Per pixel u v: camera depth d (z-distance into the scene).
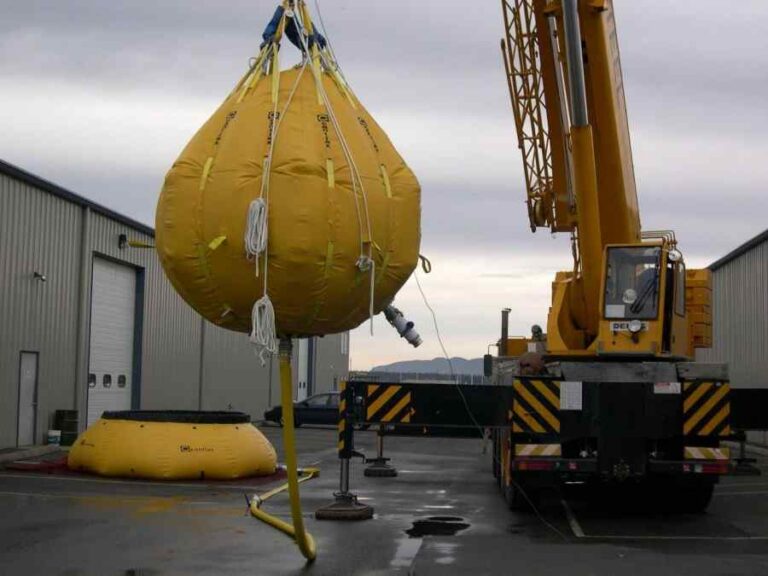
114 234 26.55
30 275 21.84
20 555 9.22
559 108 13.79
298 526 8.35
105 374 26.84
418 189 7.54
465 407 12.20
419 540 10.38
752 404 13.25
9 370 20.95
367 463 20.39
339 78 7.69
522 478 12.37
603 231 13.47
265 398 42.47
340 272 6.98
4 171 20.61
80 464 16.16
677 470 11.82
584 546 10.04
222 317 7.27
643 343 12.57
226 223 6.91
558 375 12.16
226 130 7.18
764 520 12.30
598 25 12.95
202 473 15.59
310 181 6.89
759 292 28.05
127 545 9.79
